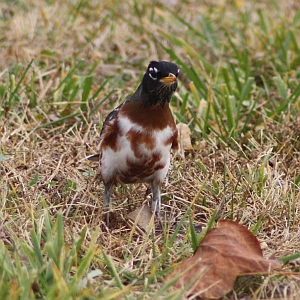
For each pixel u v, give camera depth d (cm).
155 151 944
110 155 959
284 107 1315
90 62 1612
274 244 883
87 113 1280
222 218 953
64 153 1129
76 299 666
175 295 683
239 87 1426
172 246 846
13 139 1175
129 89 1453
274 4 1948
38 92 1393
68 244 779
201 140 1239
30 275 676
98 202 964
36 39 1669
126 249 835
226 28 1834
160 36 1741
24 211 929
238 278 775
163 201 1041
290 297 730
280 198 1000
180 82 1487
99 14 1839
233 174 1092
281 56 1622
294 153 1185
